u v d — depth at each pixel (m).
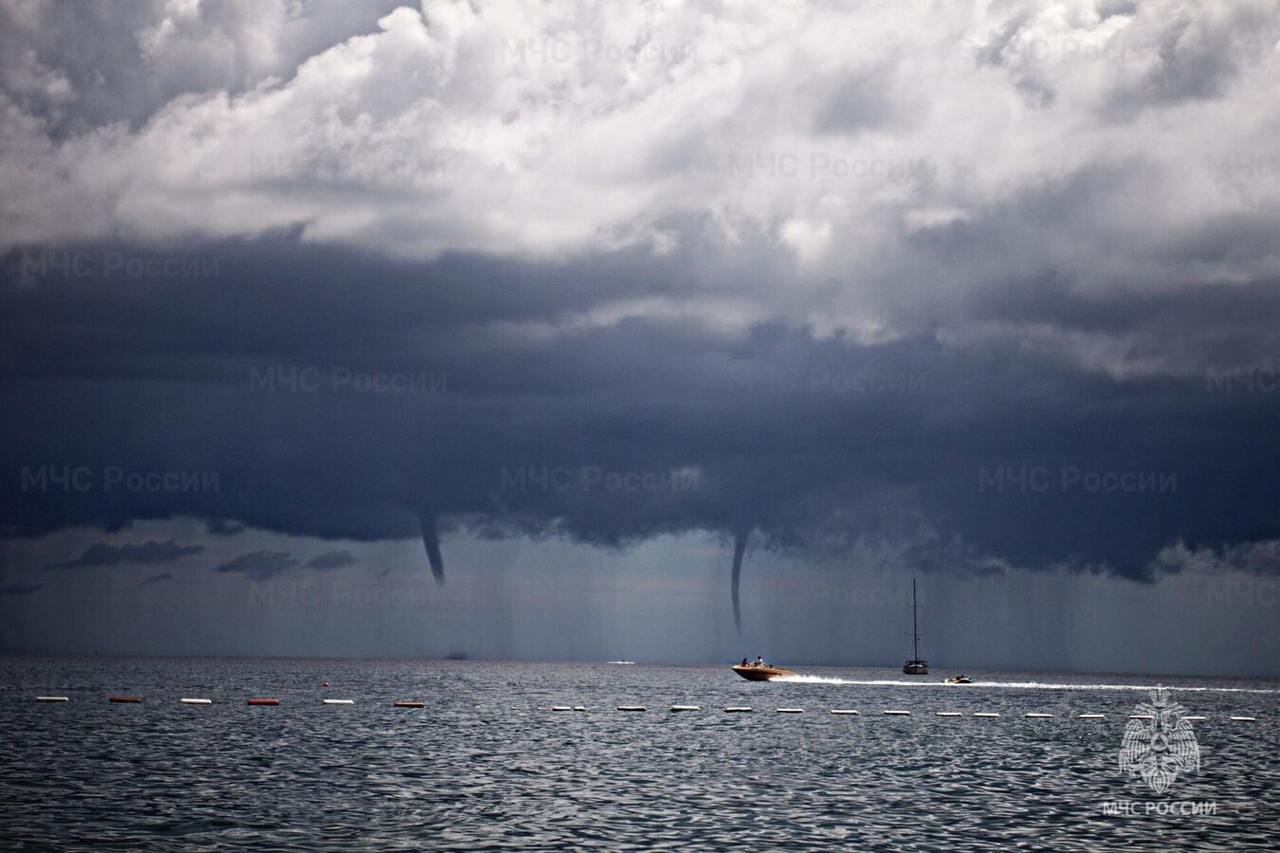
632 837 47.66
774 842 47.03
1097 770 73.62
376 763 73.00
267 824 49.53
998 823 52.12
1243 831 51.03
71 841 45.34
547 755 79.69
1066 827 51.41
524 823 50.50
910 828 50.50
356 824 49.75
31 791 57.97
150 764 70.69
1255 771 74.88
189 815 51.44
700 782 64.94
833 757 80.31
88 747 81.12
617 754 81.00
